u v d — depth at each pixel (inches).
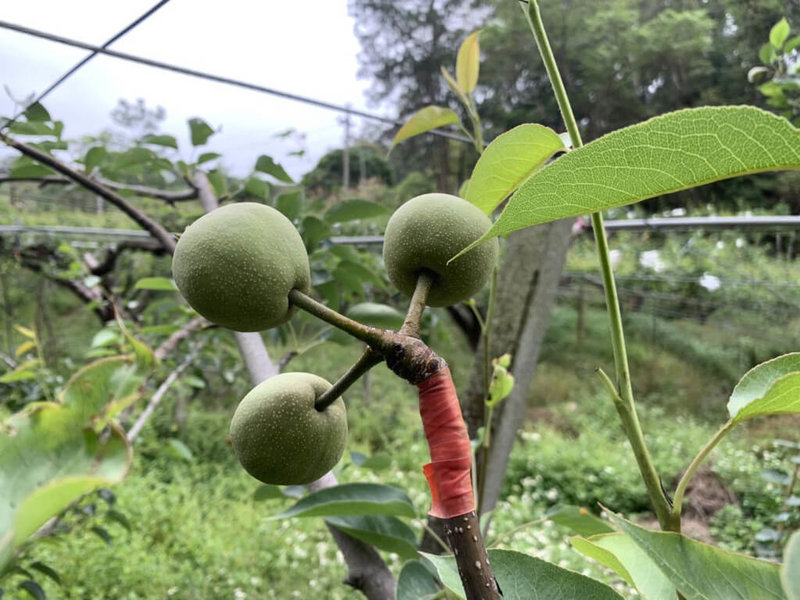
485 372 13.3
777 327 85.3
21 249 53.4
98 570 37.1
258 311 6.0
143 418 23.0
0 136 15.8
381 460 14.0
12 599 24.4
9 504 3.9
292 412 6.5
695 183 4.6
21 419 4.2
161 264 65.1
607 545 6.9
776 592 5.8
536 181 4.6
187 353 37.8
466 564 4.5
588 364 102.3
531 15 7.1
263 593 38.6
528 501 51.6
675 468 57.8
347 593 37.6
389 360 5.0
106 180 21.1
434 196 7.1
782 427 66.9
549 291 18.8
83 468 4.1
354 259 18.6
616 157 4.4
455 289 6.9
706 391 88.3
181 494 53.5
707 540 45.6
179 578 38.8
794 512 31.4
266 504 51.8
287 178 16.5
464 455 4.7
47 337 88.2
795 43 25.1
